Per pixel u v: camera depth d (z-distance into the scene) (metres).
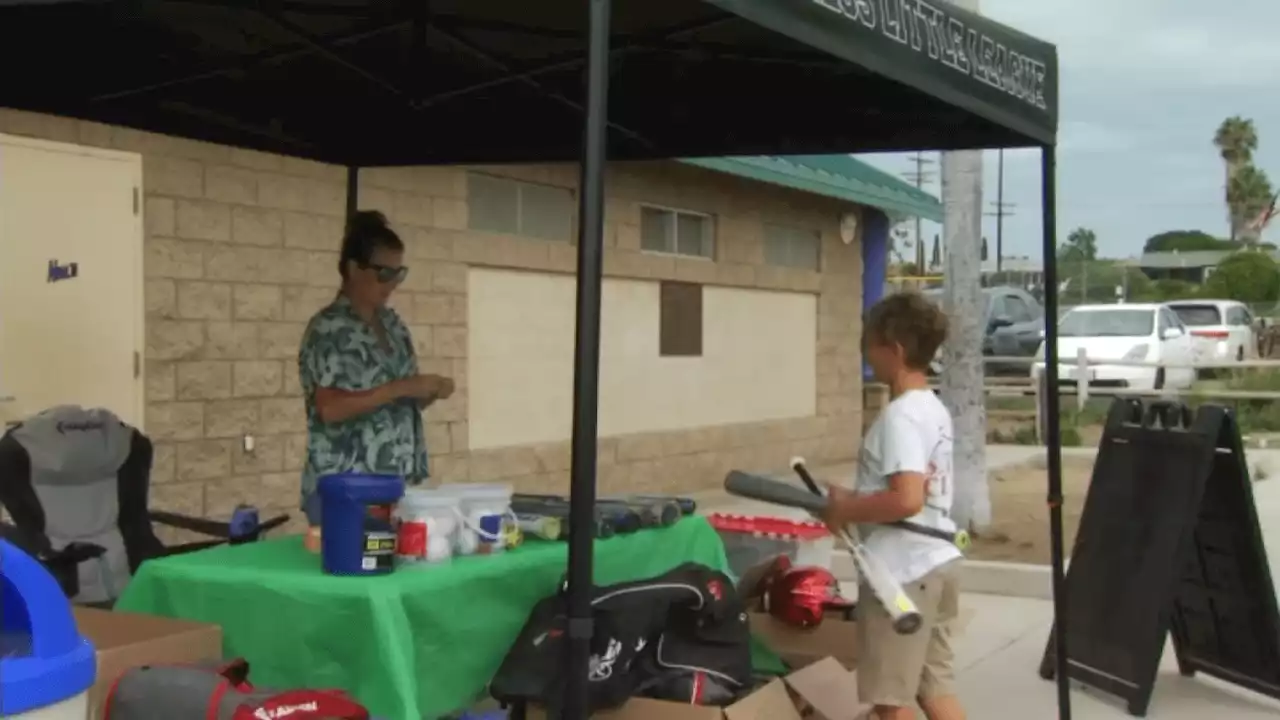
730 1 3.31
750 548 6.11
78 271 7.40
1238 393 19.41
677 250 13.10
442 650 3.90
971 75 4.73
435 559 4.02
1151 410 6.29
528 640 4.10
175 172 7.96
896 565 4.22
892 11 4.16
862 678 4.32
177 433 8.01
